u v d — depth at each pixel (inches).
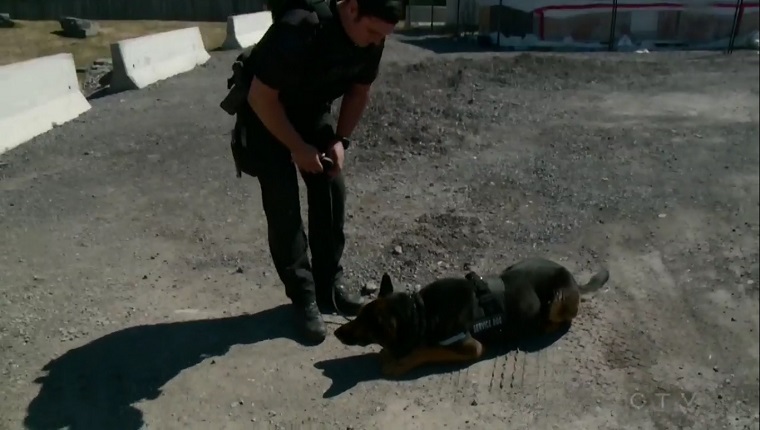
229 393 129.3
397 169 258.1
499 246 194.1
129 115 339.3
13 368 134.3
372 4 113.9
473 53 612.1
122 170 256.8
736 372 142.1
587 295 165.0
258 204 225.0
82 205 221.8
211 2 900.6
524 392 131.6
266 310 158.7
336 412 124.9
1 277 171.9
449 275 176.1
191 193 233.9
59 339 145.2
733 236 205.6
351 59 122.8
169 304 161.0
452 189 238.2
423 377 135.1
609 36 676.7
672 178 254.8
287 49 114.9
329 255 151.6
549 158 275.0
